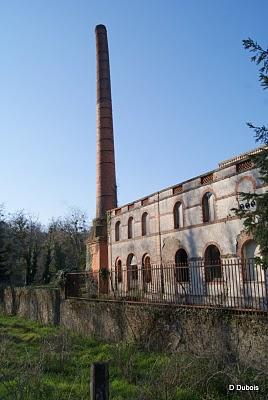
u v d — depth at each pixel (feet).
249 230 36.52
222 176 74.74
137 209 110.01
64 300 79.41
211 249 78.18
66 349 51.78
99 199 143.23
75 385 37.11
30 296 97.40
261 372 33.73
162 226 96.02
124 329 57.77
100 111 149.38
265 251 34.94
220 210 74.84
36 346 57.47
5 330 77.10
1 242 182.70
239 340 40.52
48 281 197.98
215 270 76.79
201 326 44.96
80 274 86.02
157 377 35.01
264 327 38.09
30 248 198.49
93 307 67.21
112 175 145.07
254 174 66.44
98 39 155.74
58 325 80.53
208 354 37.96
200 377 33.86
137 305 56.29
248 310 40.57
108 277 100.07
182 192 87.97
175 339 48.29
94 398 22.91
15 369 39.78
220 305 48.08
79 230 241.96
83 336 66.13
